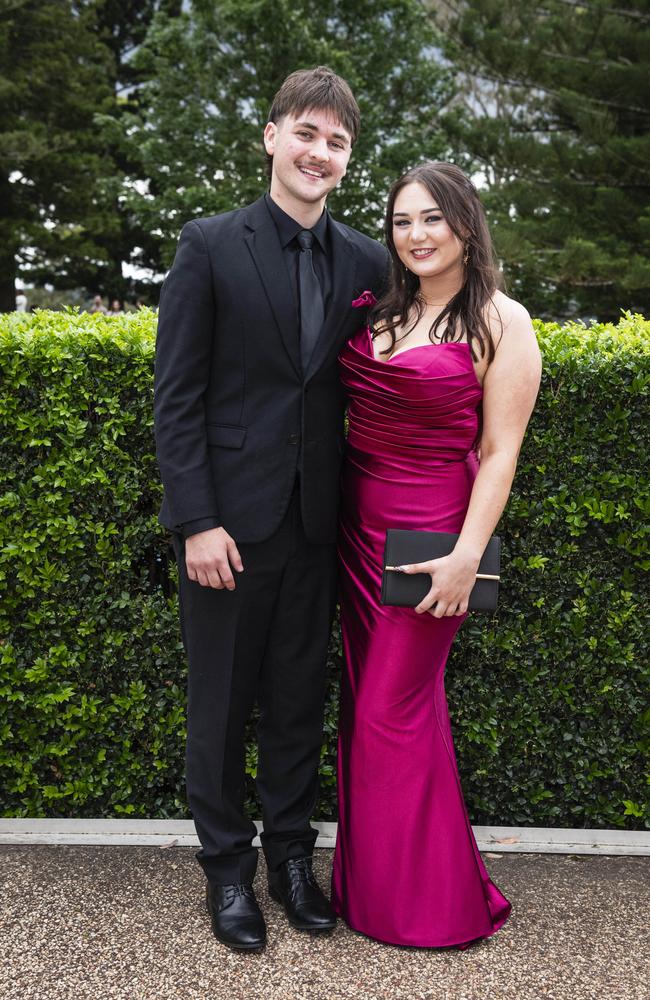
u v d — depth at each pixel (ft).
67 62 64.95
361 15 54.80
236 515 6.74
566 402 8.51
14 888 7.53
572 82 47.50
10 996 6.10
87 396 8.34
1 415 8.36
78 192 67.21
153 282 80.23
